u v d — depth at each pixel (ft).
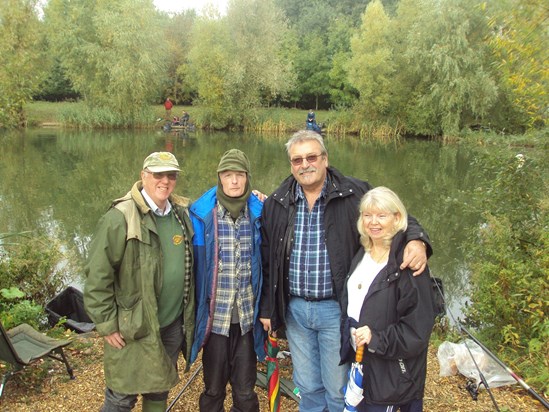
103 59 97.81
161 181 8.02
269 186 49.52
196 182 50.62
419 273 7.27
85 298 7.87
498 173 19.72
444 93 89.10
